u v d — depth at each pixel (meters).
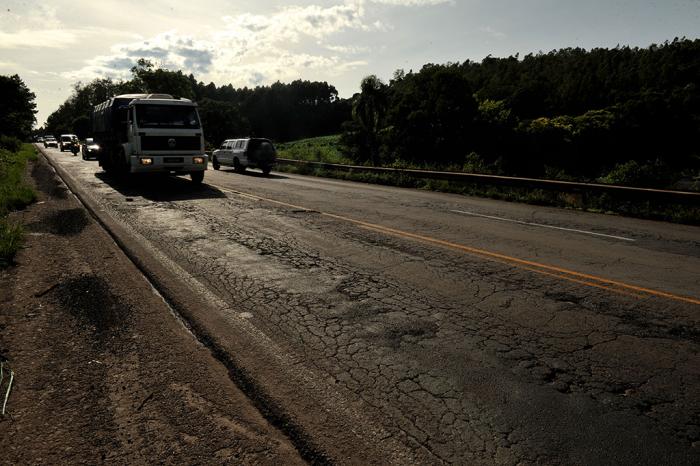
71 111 122.38
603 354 3.52
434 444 2.45
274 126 155.00
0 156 22.30
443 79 50.94
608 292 4.97
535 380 3.12
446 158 48.75
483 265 6.03
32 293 4.73
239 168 22.41
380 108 45.31
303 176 21.94
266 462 2.30
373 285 5.14
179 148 14.18
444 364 3.33
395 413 2.72
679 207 10.55
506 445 2.44
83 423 2.59
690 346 3.66
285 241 7.33
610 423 2.64
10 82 83.25
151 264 5.80
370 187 16.88
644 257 6.62
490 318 4.21
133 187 14.47
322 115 157.00
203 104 94.06
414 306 4.49
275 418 2.67
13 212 9.58
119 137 15.04
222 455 2.34
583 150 63.50
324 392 2.94
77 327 3.90
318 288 5.00
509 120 58.28
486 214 10.57
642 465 2.30
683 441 2.48
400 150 49.62
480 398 2.89
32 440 2.44
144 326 3.94
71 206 10.52
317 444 2.44
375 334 3.83
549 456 2.36
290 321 4.07
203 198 12.25
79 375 3.12
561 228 8.91
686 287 5.20
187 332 3.84
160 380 3.06
